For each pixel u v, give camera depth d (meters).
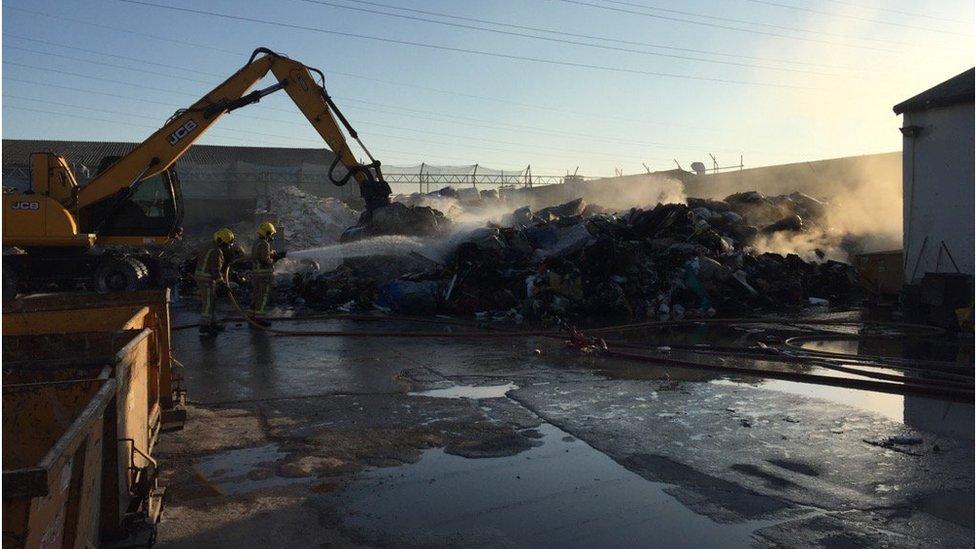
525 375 7.99
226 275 12.16
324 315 13.29
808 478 4.71
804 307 14.68
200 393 7.20
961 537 3.85
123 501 3.54
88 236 14.41
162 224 15.62
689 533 3.91
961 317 11.21
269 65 15.55
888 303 14.88
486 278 13.91
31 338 3.80
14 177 31.02
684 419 6.13
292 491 4.54
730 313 13.76
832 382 7.44
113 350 3.89
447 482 4.70
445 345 10.12
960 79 13.41
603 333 11.23
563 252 14.48
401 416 6.30
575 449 5.36
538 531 3.95
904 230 14.16
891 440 5.48
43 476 1.89
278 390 7.34
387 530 3.95
